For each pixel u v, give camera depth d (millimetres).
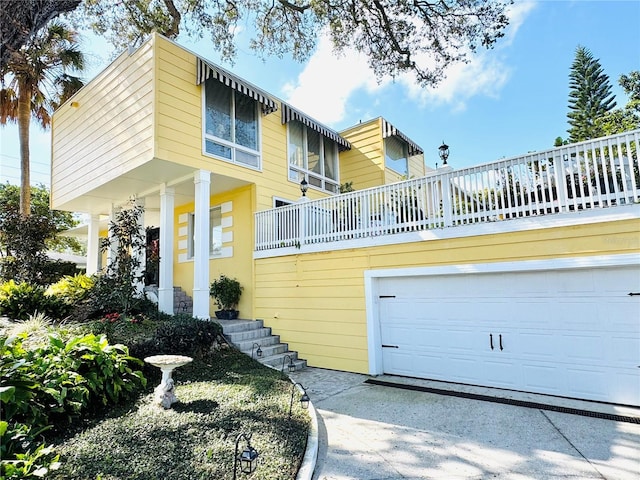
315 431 4355
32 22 3285
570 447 4020
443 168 10078
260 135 10320
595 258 5344
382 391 6258
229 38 11234
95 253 12383
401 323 7305
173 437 3797
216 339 7547
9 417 3350
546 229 5746
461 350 6609
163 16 11422
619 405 5223
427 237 6875
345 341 7789
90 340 4719
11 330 5969
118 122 8602
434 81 9688
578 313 5629
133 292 8023
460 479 3439
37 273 9914
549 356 5816
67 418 3977
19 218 10109
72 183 10422
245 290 9891
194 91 8508
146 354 6027
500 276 6309
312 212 8656
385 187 7559
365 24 9328
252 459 3008
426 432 4531
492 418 4918
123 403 4672
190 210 11906
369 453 4000
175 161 7848
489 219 6316
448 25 8742
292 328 8711
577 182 5676
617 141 5297
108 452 3422
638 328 5195
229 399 5020
